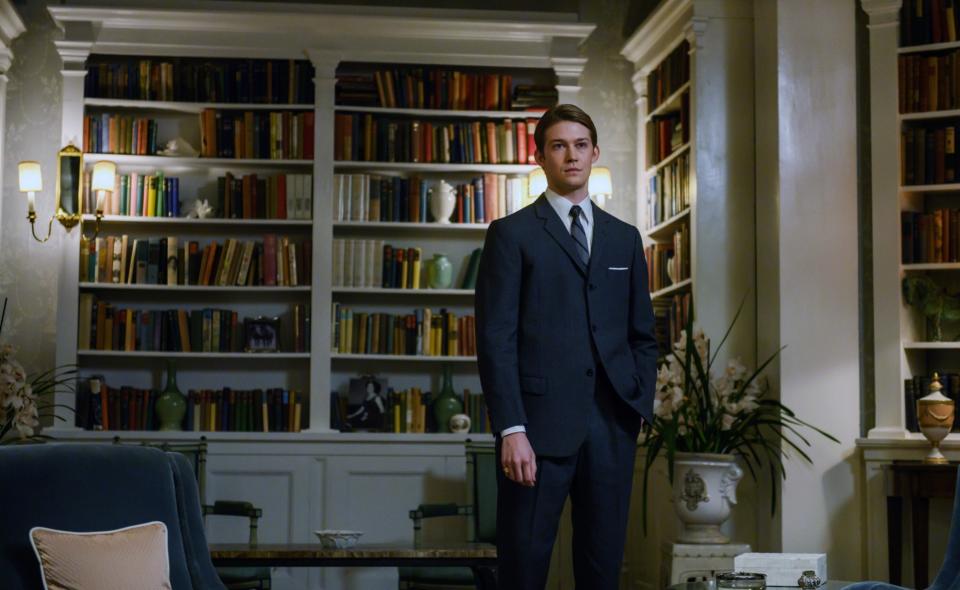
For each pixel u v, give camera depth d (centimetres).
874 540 551
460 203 695
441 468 662
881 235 571
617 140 723
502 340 271
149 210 677
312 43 683
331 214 680
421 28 684
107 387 668
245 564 439
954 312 568
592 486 271
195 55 679
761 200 592
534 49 697
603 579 270
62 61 691
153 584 321
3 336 677
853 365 566
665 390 550
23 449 329
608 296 276
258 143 683
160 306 693
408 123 693
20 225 684
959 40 570
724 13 610
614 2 731
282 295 699
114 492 337
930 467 521
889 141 573
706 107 607
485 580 445
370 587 658
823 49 580
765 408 573
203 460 595
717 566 537
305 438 657
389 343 683
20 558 313
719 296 598
